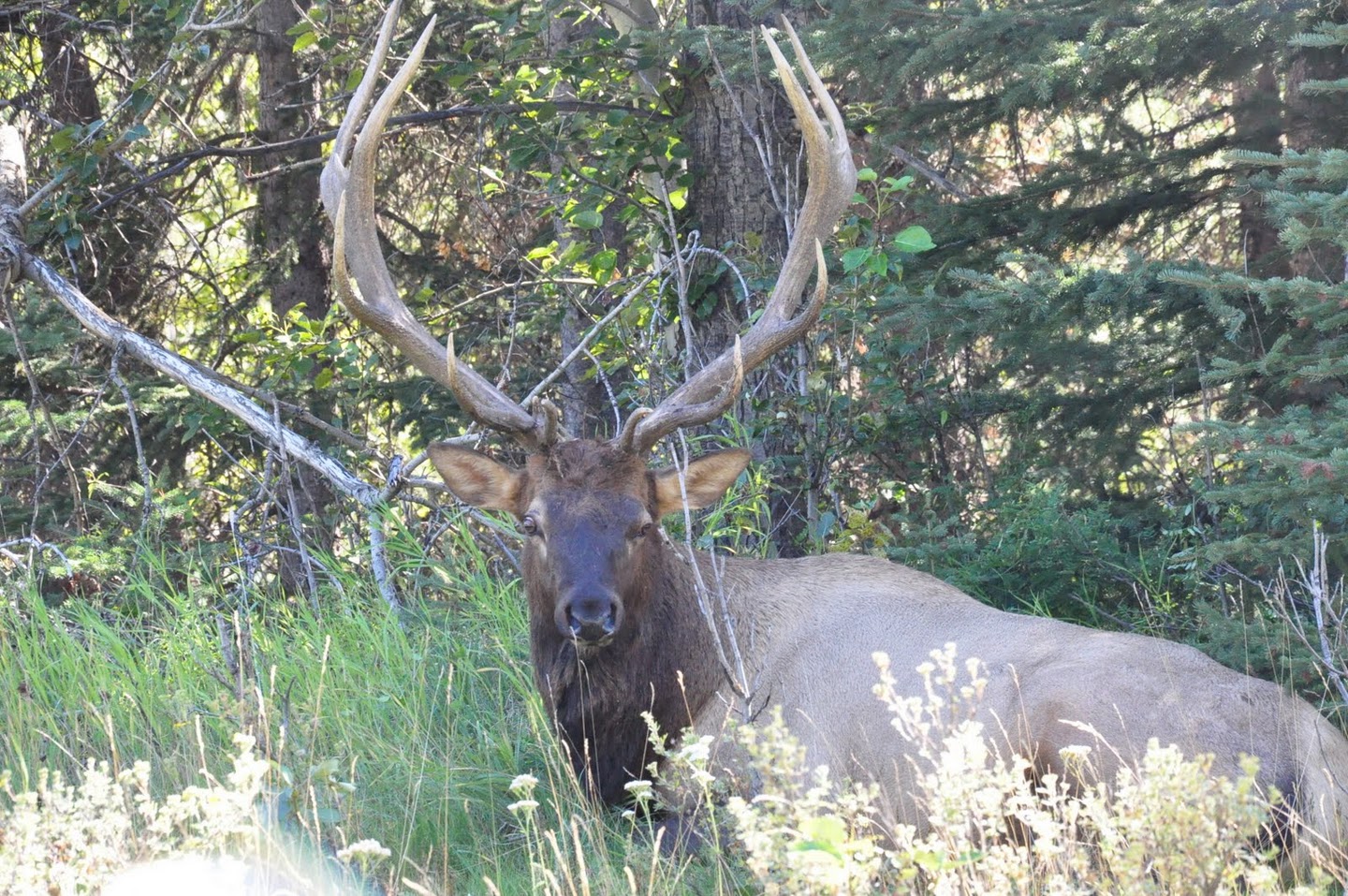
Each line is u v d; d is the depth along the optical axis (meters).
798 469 12.80
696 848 8.00
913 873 5.17
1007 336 11.95
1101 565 11.55
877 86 13.18
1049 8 11.90
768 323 9.45
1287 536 9.22
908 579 9.16
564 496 8.27
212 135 21.72
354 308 9.04
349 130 9.95
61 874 5.74
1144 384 13.04
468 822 8.33
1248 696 7.51
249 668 10.57
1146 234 13.88
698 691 8.62
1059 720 7.70
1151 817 5.34
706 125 14.16
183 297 22.50
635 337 13.53
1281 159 9.38
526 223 21.73
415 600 11.80
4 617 11.77
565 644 8.45
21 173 14.73
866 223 12.35
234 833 6.54
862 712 8.35
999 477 14.13
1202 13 11.23
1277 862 6.97
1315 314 9.37
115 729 9.49
